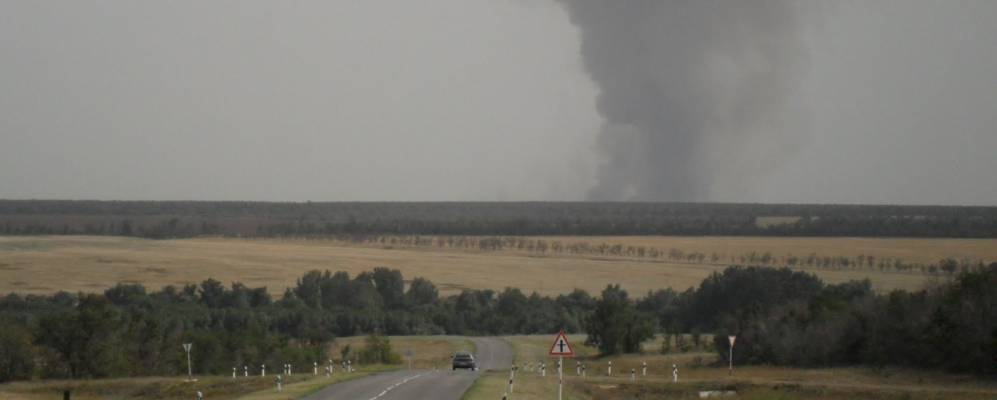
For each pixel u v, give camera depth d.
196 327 161.75
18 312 165.12
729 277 189.38
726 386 86.44
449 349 159.38
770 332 117.25
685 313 193.00
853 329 106.88
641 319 156.12
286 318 185.12
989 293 93.38
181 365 121.69
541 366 109.69
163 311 171.25
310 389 70.50
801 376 96.38
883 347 101.50
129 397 87.00
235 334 135.50
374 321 199.00
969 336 91.56
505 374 90.12
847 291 154.88
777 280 184.75
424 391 67.81
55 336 109.44
